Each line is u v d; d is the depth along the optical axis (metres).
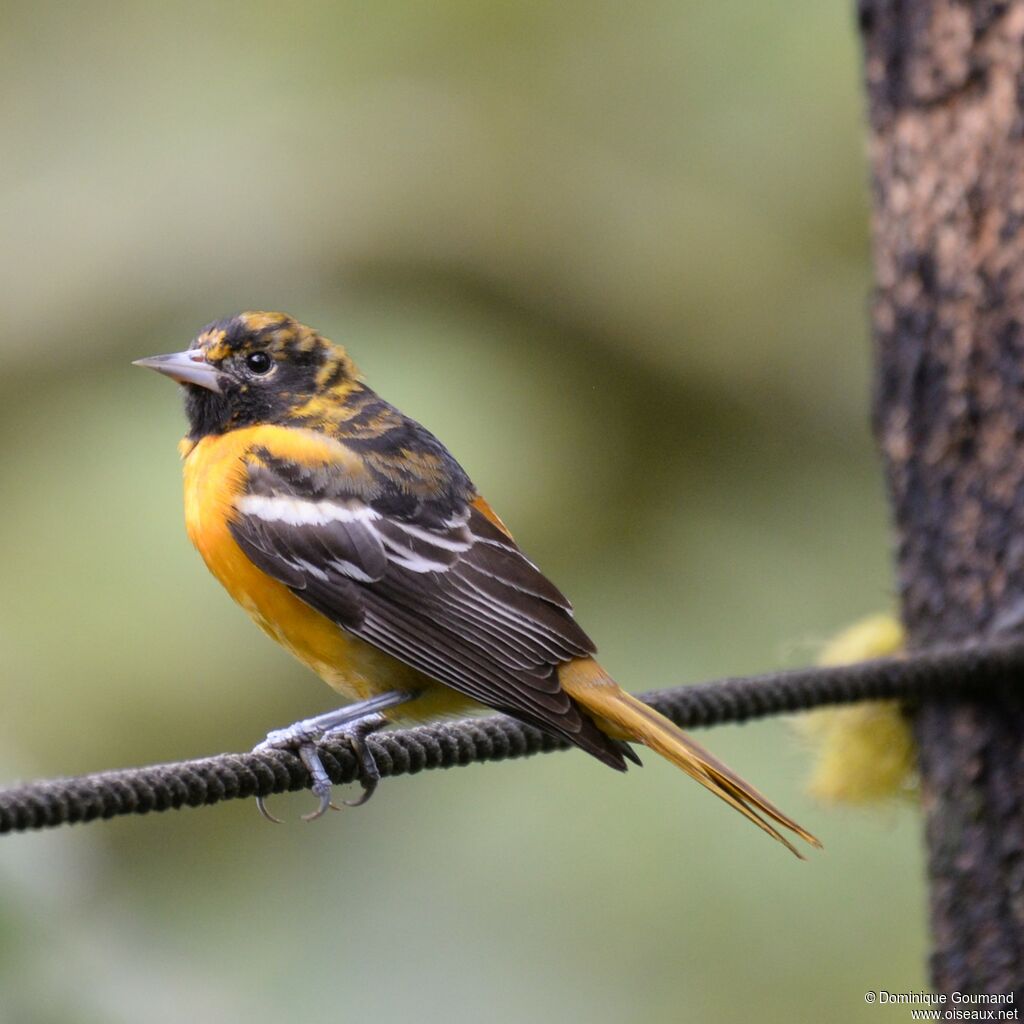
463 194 13.75
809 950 10.62
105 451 12.80
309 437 8.62
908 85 8.88
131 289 13.48
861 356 13.61
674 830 10.86
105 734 11.73
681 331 13.69
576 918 10.77
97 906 8.82
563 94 14.22
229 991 10.32
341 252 13.52
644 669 12.28
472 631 8.03
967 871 8.51
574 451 13.01
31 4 14.32
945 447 8.72
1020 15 8.54
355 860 11.30
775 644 12.51
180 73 14.30
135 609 11.99
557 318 13.72
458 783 11.27
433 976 10.69
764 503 13.31
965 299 8.66
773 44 13.85
